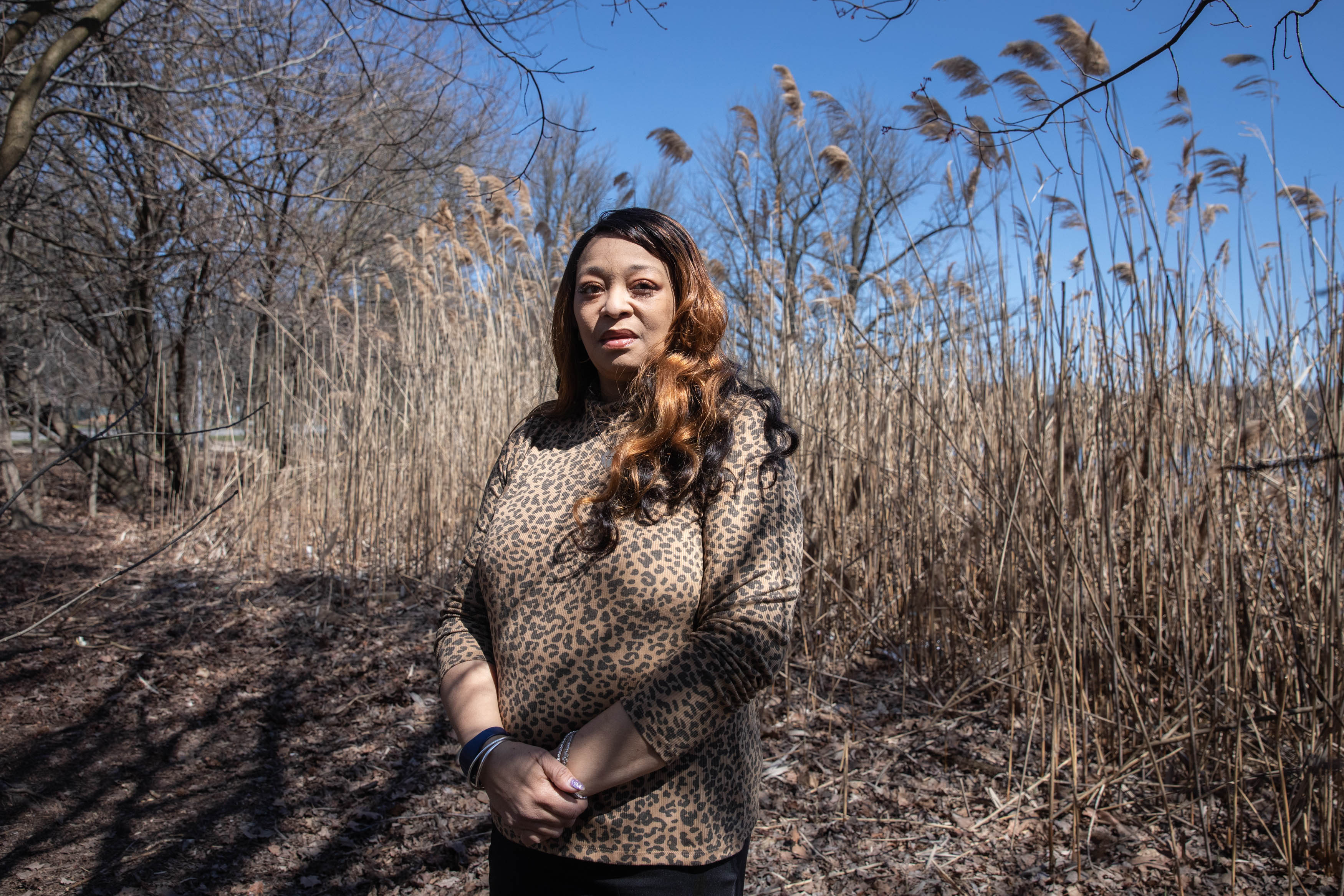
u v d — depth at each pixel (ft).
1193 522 8.69
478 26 10.26
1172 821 7.68
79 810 8.79
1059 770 9.00
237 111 20.44
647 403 3.58
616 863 3.36
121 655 13.53
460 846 7.97
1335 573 7.29
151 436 26.25
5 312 21.27
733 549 3.37
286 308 23.18
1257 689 8.61
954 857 7.59
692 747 3.16
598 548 3.43
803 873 7.41
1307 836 7.33
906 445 12.50
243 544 20.43
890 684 11.69
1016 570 10.14
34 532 23.62
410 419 19.35
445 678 3.84
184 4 16.66
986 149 9.02
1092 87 5.80
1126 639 9.33
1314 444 8.04
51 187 19.45
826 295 13.20
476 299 20.04
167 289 22.45
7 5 14.19
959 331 11.57
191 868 7.68
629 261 3.73
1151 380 8.68
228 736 10.76
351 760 10.03
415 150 25.67
